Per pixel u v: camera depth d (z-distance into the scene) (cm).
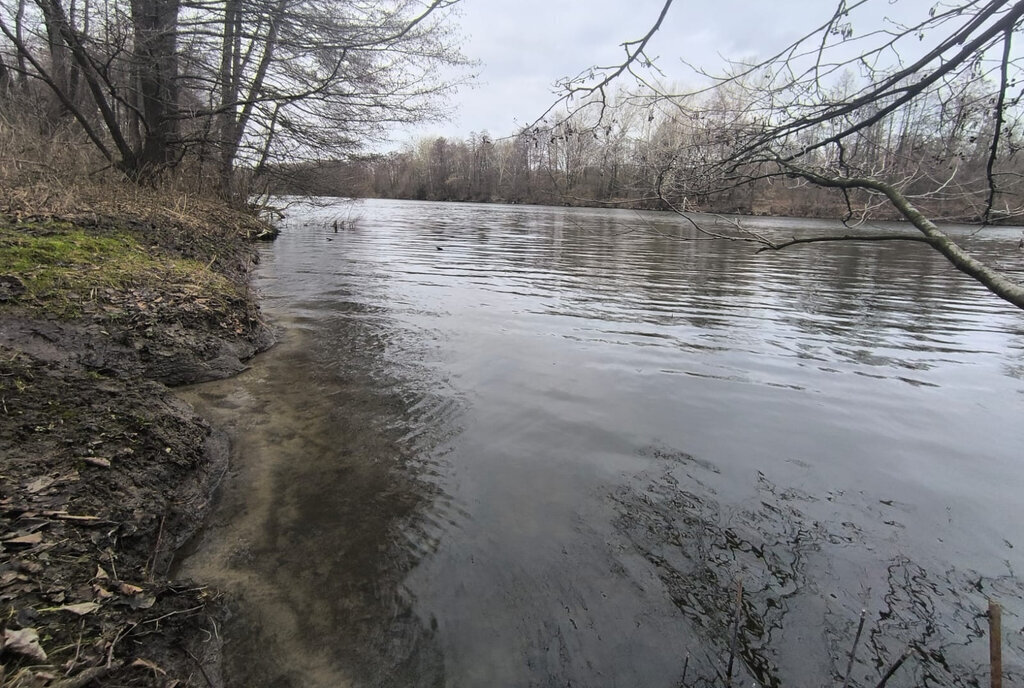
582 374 613
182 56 1230
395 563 307
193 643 248
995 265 1430
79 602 244
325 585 290
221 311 656
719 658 255
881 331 861
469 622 271
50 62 1606
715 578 304
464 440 449
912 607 288
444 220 3106
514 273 1295
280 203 2798
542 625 270
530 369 622
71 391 393
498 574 302
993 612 175
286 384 548
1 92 1396
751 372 647
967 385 629
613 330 805
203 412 470
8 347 430
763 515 363
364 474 393
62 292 548
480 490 379
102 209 930
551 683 242
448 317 847
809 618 279
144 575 277
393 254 1568
